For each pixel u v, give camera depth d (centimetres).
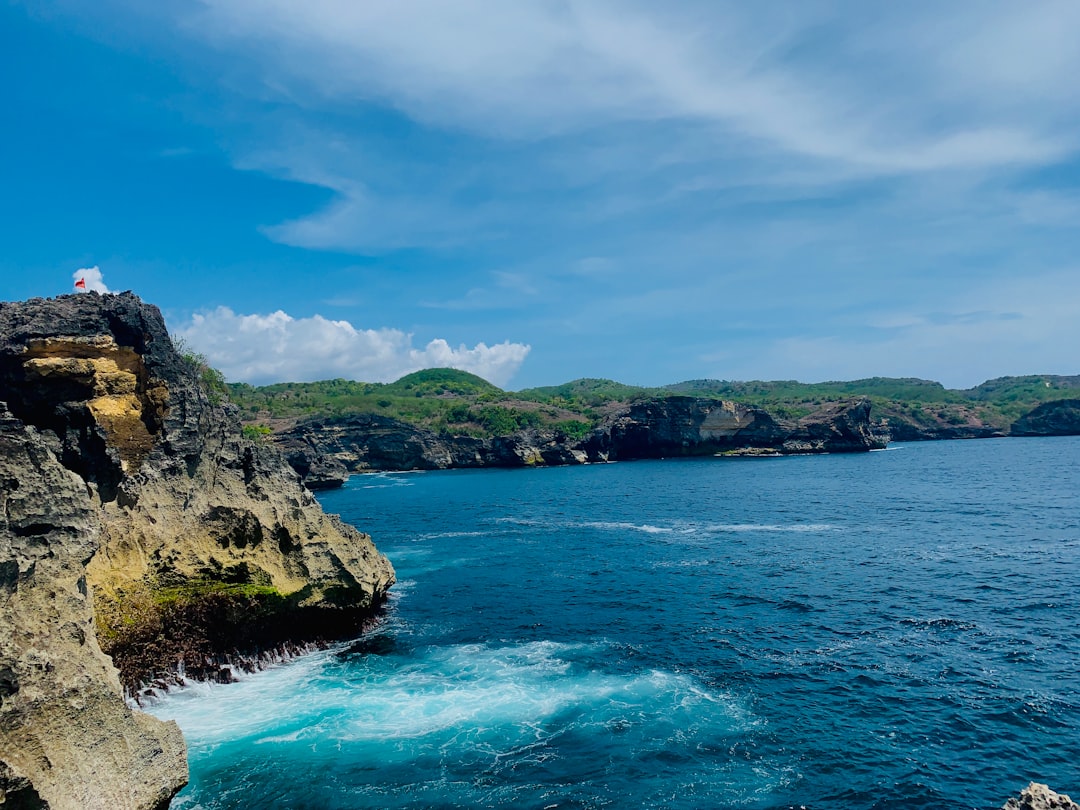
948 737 2677
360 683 3316
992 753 2556
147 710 3011
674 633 3975
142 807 1827
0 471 1877
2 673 1630
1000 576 4988
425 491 13675
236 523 3850
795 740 2677
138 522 3478
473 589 5166
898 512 8556
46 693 1714
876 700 3005
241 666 3475
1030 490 10288
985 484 11381
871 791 2331
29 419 3366
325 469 15375
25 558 1844
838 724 2798
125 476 3544
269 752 2628
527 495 12256
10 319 3412
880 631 3891
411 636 4059
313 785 2402
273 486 4372
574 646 3803
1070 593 4481
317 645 3891
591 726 2808
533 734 2750
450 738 2725
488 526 8512
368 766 2522
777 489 11844
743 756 2564
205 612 3431
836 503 9681
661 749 2617
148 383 3766
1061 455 17625
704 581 5206
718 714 2903
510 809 2247
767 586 4972
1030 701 2941
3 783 1491
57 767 1670
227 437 4438
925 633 3828
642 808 2245
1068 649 3512
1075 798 2272
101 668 1902
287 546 3941
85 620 1950
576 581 5356
